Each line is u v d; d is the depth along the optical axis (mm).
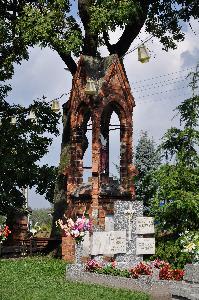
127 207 19609
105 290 15031
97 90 24641
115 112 25844
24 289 14898
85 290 14930
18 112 33438
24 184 33219
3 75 31906
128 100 25438
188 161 18438
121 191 24828
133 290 15055
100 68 25578
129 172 25062
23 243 29875
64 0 25891
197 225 18156
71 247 24391
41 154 33469
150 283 14508
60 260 24547
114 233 19188
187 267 12102
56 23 25625
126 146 25344
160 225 18625
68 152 28297
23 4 28531
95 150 24219
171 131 19000
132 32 28172
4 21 27938
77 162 25422
